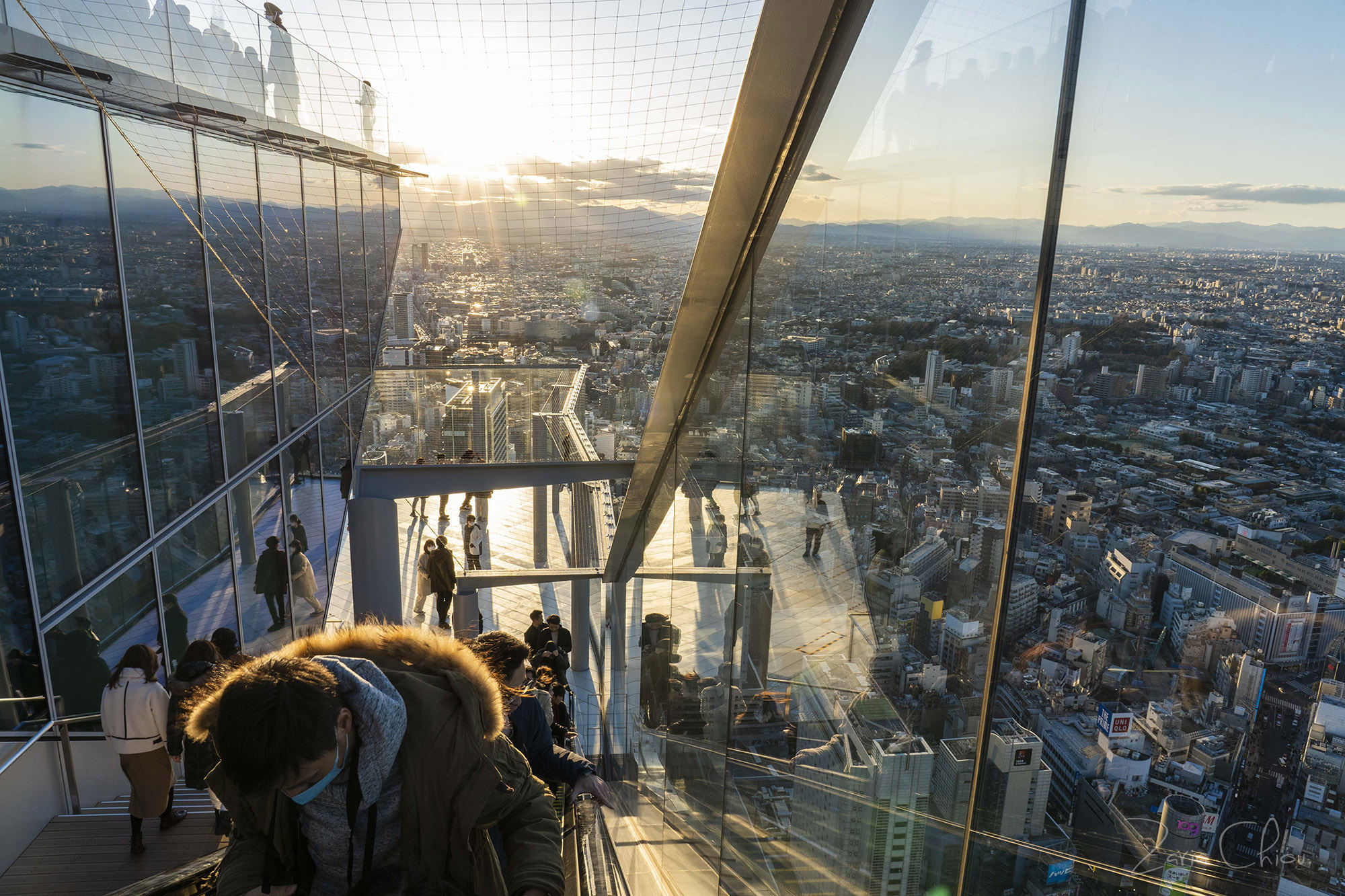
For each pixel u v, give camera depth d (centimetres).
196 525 689
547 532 1360
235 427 782
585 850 259
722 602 326
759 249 279
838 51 208
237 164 799
